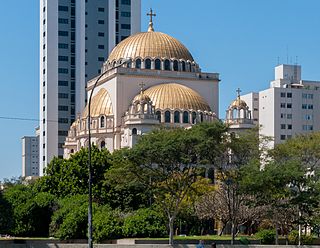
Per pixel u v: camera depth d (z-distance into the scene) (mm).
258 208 101375
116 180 94188
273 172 85750
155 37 187250
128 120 165875
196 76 185625
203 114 174375
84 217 98188
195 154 88500
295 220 92312
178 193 92938
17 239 92000
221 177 92062
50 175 130375
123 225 98812
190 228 122312
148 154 87062
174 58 185000
